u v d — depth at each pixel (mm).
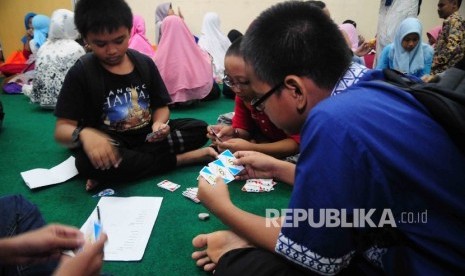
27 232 903
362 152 662
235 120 2176
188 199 1770
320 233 725
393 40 4090
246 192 1861
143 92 2014
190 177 2020
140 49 4129
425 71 3689
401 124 668
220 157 1780
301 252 763
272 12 843
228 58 1616
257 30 836
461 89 719
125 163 1853
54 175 1990
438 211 665
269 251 983
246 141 1967
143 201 1704
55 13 3523
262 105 904
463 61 1435
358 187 675
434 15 6070
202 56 3680
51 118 3252
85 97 1869
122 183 1924
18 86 4230
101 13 1661
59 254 857
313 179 708
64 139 1780
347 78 822
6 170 2123
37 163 2238
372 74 826
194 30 6336
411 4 3996
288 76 801
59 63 3404
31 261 828
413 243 685
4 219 957
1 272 881
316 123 718
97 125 1970
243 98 1743
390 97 722
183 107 3684
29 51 5133
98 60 1875
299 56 779
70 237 858
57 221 1567
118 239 1417
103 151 1666
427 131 661
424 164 649
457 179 653
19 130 2885
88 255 748
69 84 1822
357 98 717
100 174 1819
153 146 2023
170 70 3480
